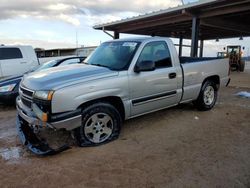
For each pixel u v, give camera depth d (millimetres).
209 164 3377
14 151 3842
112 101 4227
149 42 4652
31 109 3783
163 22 14547
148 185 2887
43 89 3529
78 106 3639
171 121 5277
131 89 4262
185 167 3295
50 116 3453
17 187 2863
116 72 4113
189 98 5516
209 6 11078
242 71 23875
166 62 4902
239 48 24625
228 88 10523
